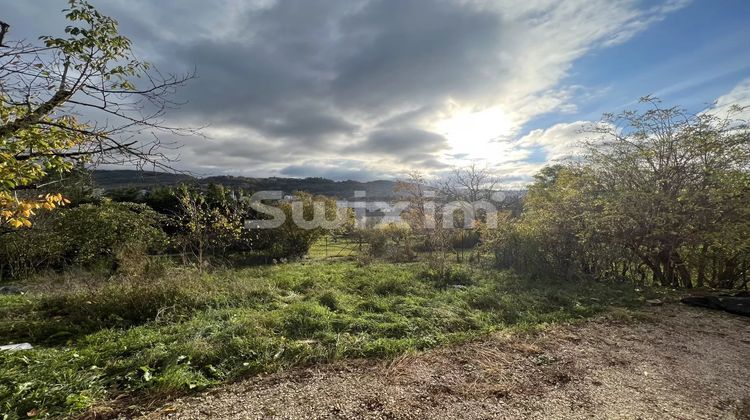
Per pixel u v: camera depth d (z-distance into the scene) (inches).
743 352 141.4
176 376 109.2
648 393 108.3
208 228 384.8
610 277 288.2
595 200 283.7
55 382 107.0
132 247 322.7
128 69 123.0
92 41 111.2
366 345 139.5
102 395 102.4
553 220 309.6
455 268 311.9
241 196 518.6
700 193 240.5
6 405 93.4
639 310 199.8
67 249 369.4
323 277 285.7
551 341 151.3
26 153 118.7
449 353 137.4
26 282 309.0
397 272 303.4
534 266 301.7
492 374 119.7
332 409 97.1
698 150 245.8
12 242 322.0
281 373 118.9
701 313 194.9
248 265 442.3
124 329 163.8
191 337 143.6
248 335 145.3
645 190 263.9
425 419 92.9
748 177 232.8
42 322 168.7
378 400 102.1
